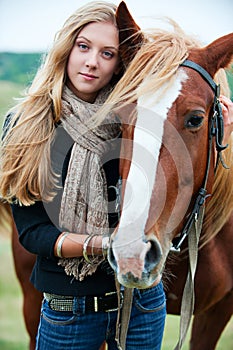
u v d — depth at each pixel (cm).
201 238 313
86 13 259
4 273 752
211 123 262
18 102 279
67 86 267
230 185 302
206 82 258
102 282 260
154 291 269
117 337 256
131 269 217
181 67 254
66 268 257
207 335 371
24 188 256
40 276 266
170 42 261
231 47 266
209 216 308
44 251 255
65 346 265
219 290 342
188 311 272
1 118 302
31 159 255
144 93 242
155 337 271
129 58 266
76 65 259
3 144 262
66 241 252
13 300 675
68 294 259
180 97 243
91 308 261
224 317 364
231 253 338
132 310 264
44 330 268
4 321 616
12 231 386
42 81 263
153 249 228
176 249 262
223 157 293
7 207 402
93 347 270
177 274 331
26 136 256
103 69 262
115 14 266
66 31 260
